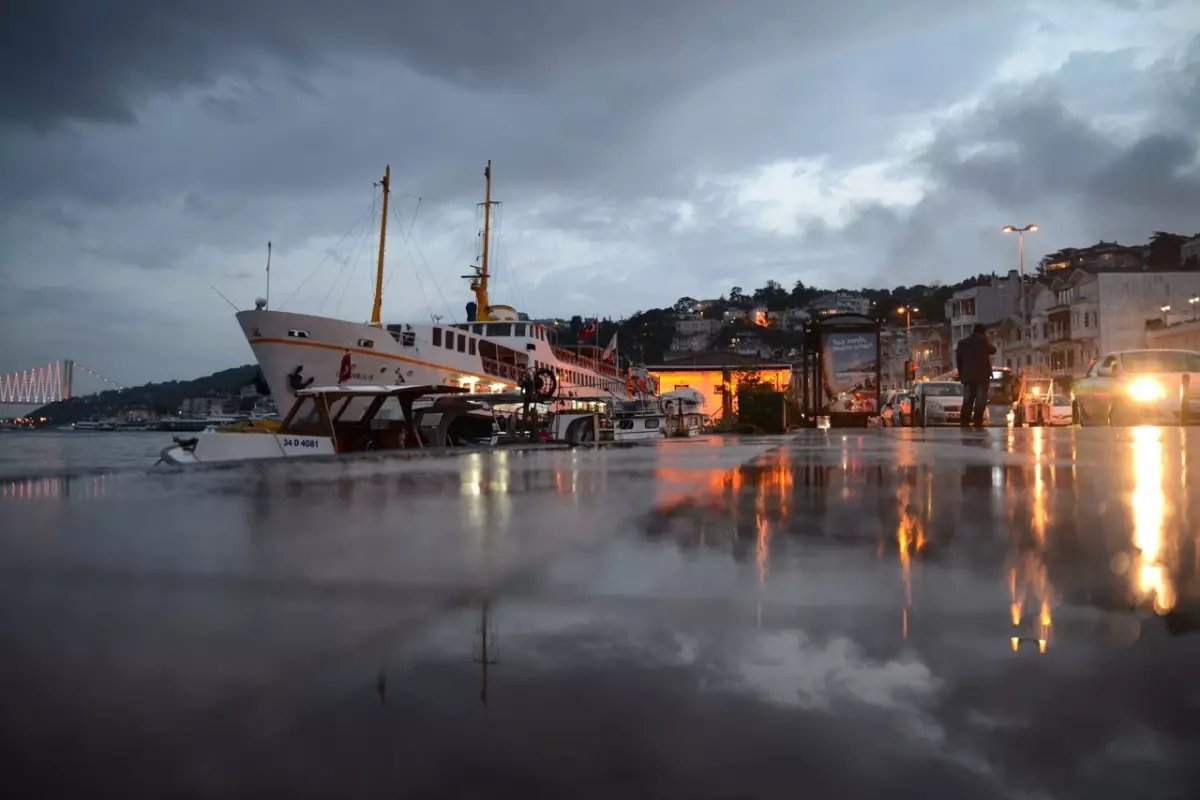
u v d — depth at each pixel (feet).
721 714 2.72
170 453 41.96
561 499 10.18
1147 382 48.93
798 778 2.23
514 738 2.51
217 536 6.95
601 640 3.65
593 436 61.87
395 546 6.45
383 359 104.99
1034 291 258.37
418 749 2.42
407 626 3.88
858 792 2.14
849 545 6.42
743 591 4.69
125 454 128.26
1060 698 2.85
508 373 127.44
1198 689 2.95
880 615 4.12
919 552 6.06
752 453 21.36
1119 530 7.15
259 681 3.03
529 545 6.43
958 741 2.48
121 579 5.03
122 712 2.68
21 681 2.99
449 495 10.78
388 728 2.59
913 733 2.56
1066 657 3.34
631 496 10.46
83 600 4.42
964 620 4.00
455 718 2.69
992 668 3.22
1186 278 208.74
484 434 69.87
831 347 73.97
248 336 97.45
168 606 4.27
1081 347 221.87
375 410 45.78
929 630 3.81
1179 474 13.14
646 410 114.93
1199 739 2.48
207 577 5.07
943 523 7.64
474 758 2.36
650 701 2.85
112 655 3.35
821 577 5.10
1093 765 2.31
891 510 8.70
